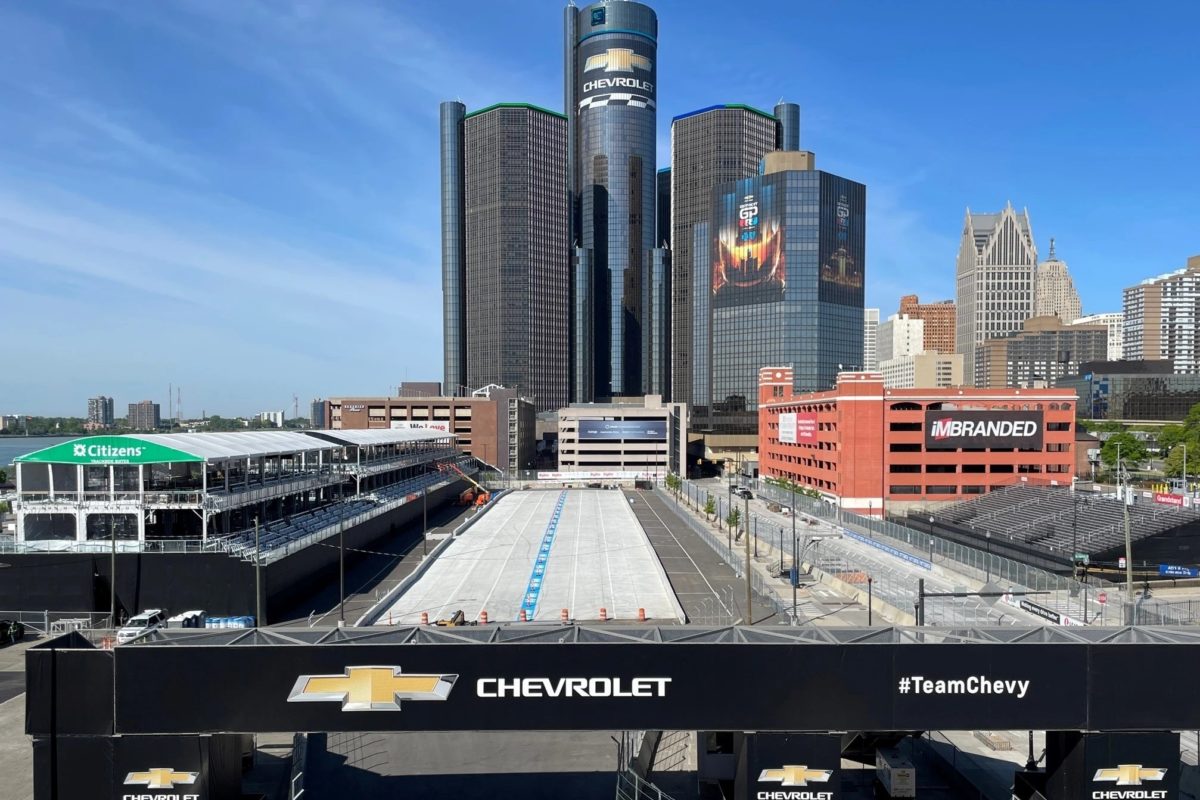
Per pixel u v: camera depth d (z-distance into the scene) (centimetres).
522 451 18712
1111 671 1991
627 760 2917
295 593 5972
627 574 6650
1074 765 2050
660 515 11194
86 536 5500
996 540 7850
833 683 2014
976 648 2003
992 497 9550
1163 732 2003
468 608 5475
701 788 2639
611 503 12269
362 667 2008
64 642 2150
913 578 6438
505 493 13700
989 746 3119
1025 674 1997
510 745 3212
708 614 5441
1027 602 5300
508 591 5994
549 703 2016
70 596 5238
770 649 2022
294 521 6919
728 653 2022
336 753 3119
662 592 6006
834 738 2058
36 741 2011
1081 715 1986
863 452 10675
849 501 10681
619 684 2022
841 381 10762
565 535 8806
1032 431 10569
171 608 5238
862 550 7856
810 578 6794
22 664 4341
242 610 5253
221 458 5916
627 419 17175
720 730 2019
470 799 2703
